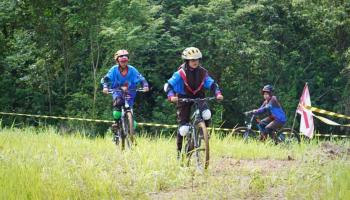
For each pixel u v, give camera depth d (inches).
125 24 1184.2
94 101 1190.9
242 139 555.5
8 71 1316.4
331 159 372.8
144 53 1343.5
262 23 1443.2
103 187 268.2
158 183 289.9
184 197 267.1
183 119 346.0
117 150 402.6
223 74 1401.3
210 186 282.7
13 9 1279.5
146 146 428.5
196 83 341.7
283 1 1437.0
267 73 1390.3
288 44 1470.2
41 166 321.1
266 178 297.6
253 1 1428.4
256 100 1391.5
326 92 1439.5
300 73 1443.2
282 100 1364.4
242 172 329.1
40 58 1310.3
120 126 431.8
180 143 357.4
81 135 584.4
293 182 289.7
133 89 436.1
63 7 1250.6
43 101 1295.5
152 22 1236.5
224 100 1408.7
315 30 1451.8
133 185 290.5
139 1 1195.9
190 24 1323.8
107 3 1237.1
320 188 272.1
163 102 1301.7
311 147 458.6
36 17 1284.4
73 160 332.5
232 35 1339.8
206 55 1333.7
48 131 593.6
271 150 465.1
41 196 252.8
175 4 1432.1
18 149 404.5
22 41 1310.3
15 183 264.5
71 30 1291.8
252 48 1332.4
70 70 1321.4
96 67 1229.1
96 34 1234.0
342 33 1428.4
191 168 319.3
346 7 1416.1
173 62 1347.2
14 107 1311.5
